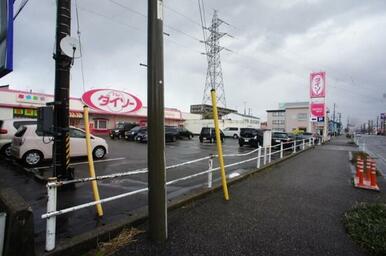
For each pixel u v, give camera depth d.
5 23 3.84
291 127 53.59
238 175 7.36
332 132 67.50
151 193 3.25
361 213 4.29
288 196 5.52
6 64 3.69
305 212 4.49
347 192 6.04
